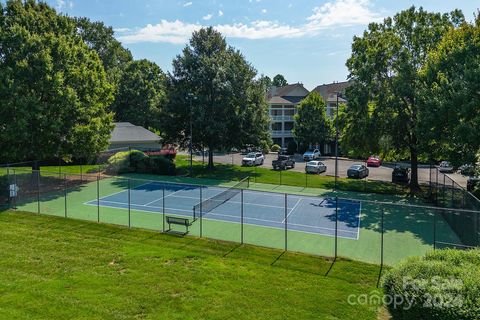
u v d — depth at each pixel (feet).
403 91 99.60
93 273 45.80
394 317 31.50
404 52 101.60
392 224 74.02
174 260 50.16
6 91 88.99
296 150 226.58
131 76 228.43
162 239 59.26
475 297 27.55
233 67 140.15
